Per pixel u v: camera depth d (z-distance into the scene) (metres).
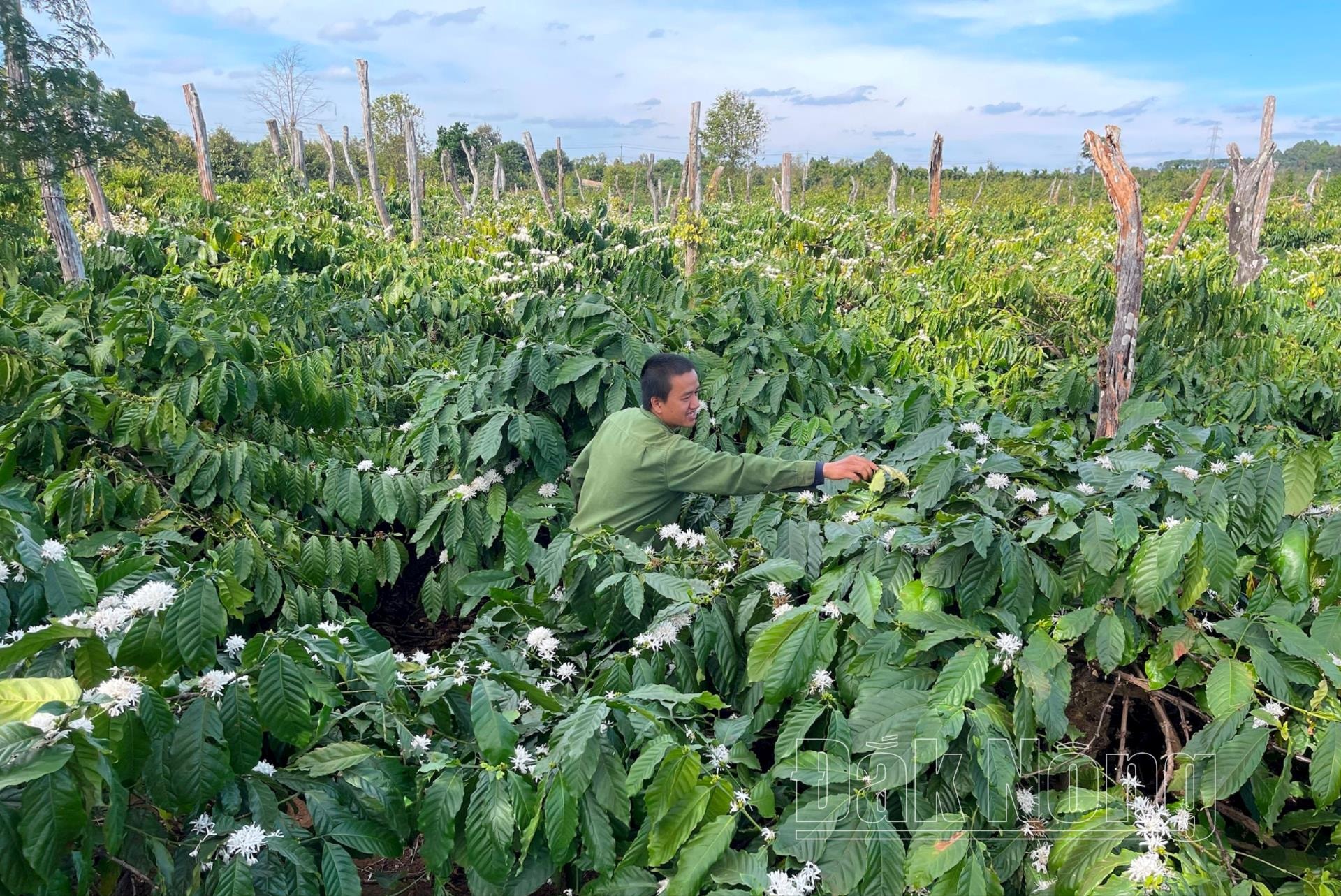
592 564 2.34
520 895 1.81
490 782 1.74
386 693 1.82
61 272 6.96
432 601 3.27
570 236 9.60
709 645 2.20
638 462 2.81
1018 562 2.05
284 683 1.71
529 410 3.70
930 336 7.50
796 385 3.97
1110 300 7.09
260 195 18.39
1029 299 7.92
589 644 2.59
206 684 1.72
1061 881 1.67
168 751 1.62
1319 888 1.68
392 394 4.57
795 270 9.83
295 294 5.57
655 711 1.98
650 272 6.05
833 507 2.64
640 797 1.97
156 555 2.46
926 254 12.60
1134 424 2.64
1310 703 1.87
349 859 1.66
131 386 3.77
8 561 1.90
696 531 3.08
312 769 1.79
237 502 3.30
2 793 1.41
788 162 17.80
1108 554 2.02
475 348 4.16
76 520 2.97
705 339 4.57
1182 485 2.19
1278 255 15.78
